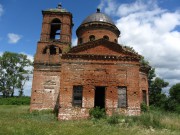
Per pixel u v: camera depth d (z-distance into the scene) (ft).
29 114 85.25
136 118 63.57
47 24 104.88
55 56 101.71
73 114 71.26
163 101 153.07
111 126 56.29
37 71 100.27
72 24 115.03
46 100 97.50
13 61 207.62
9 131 44.04
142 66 96.58
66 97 72.54
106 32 102.89
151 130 52.16
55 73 100.42
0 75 204.74
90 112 71.05
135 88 74.28
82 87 74.02
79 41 107.55
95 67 75.41
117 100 73.10
